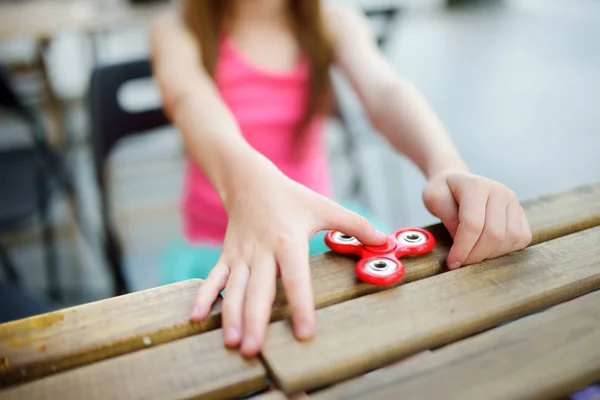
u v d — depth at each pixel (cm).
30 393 40
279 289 48
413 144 71
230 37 105
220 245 97
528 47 385
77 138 211
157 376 41
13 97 133
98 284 156
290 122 105
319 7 105
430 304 46
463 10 512
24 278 158
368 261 49
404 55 372
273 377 42
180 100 78
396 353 43
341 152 213
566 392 41
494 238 50
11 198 124
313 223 51
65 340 44
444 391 40
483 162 221
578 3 518
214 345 43
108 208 102
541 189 200
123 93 274
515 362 41
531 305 46
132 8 186
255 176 56
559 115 265
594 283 48
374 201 195
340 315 45
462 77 326
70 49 297
